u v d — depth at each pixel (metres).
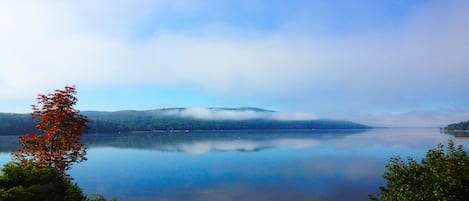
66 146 18.19
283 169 48.41
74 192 14.02
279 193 32.62
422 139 133.75
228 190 34.47
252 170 48.28
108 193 33.75
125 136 178.38
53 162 18.11
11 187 12.58
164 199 31.09
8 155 67.00
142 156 71.69
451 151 11.51
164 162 60.41
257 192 33.34
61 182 15.08
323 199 30.02
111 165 56.34
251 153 76.00
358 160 58.09
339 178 39.69
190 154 75.75
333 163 54.09
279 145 102.94
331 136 176.38
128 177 43.75
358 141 121.56
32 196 12.08
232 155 71.94
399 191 11.42
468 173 10.37
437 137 153.12
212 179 41.28
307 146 96.25
